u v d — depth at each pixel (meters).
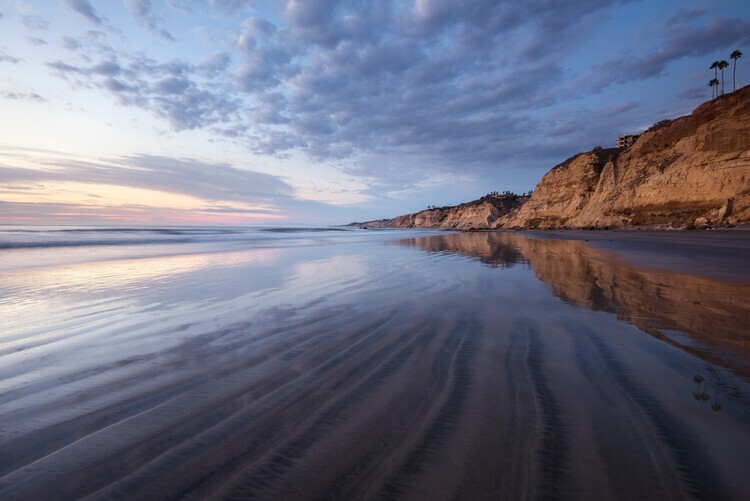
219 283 8.82
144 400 2.93
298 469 2.05
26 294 7.51
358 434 2.40
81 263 13.16
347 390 3.07
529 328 4.81
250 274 10.36
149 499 1.84
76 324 5.29
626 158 54.88
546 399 2.83
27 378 3.40
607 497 1.80
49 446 2.30
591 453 2.14
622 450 2.16
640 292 7.04
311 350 4.11
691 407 2.65
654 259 12.55
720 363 3.48
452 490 1.87
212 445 2.30
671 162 43.66
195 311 6.04
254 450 2.24
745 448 2.15
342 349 4.14
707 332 4.47
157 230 46.97
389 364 3.65
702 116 43.00
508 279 9.04
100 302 6.75
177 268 11.77
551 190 76.81
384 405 2.80
